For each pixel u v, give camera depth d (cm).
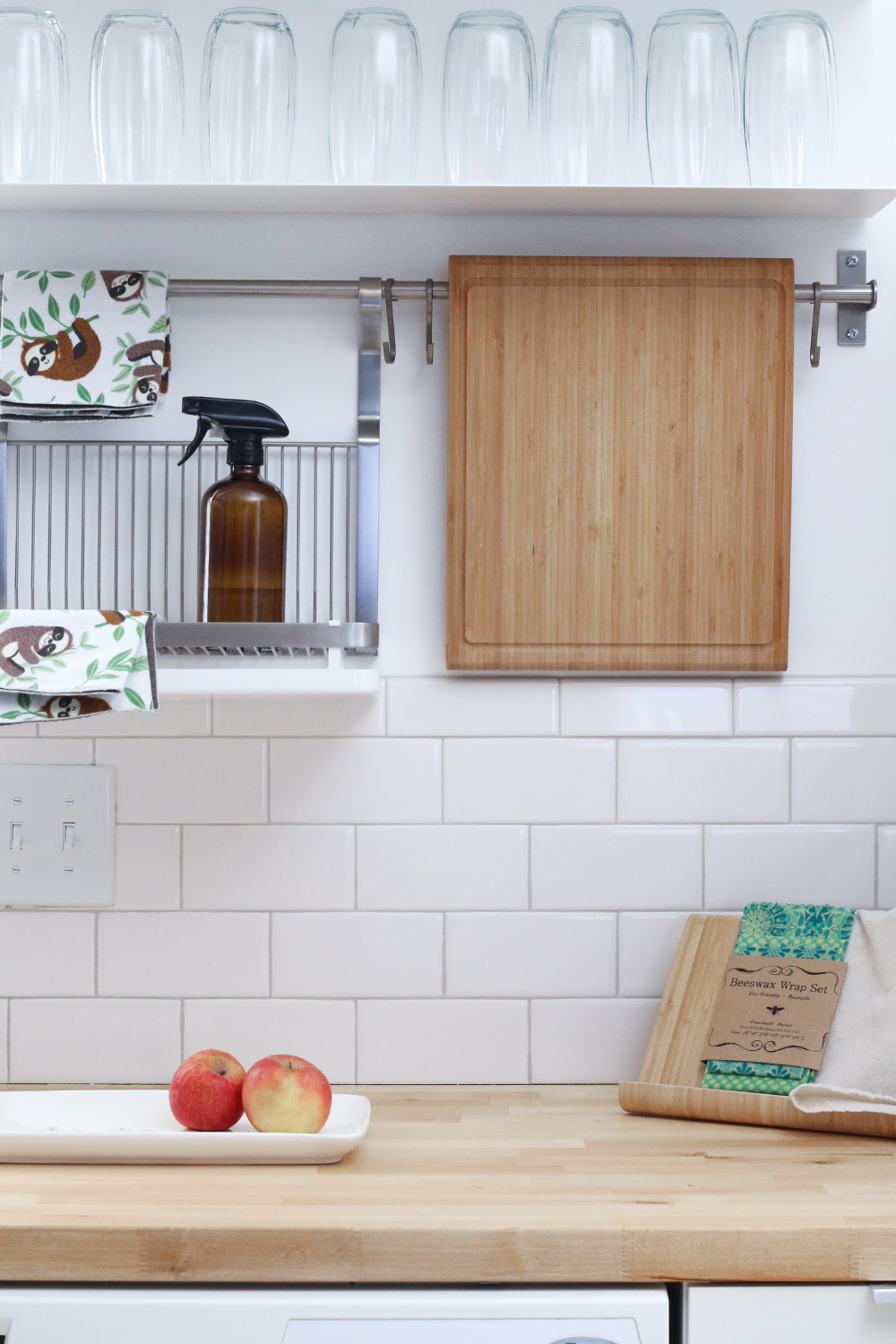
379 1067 131
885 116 135
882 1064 112
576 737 133
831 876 133
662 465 129
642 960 132
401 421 134
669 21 127
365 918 132
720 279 129
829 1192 97
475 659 129
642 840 132
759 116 127
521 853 132
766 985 121
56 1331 89
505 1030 131
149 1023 131
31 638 109
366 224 134
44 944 131
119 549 133
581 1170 102
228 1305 89
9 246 134
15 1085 130
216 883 132
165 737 132
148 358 125
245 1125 114
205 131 127
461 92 125
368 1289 91
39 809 132
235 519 120
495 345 129
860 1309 90
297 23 134
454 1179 100
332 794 132
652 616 130
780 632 130
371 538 131
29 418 126
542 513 129
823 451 134
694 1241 88
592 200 126
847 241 134
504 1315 89
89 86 133
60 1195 95
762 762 133
